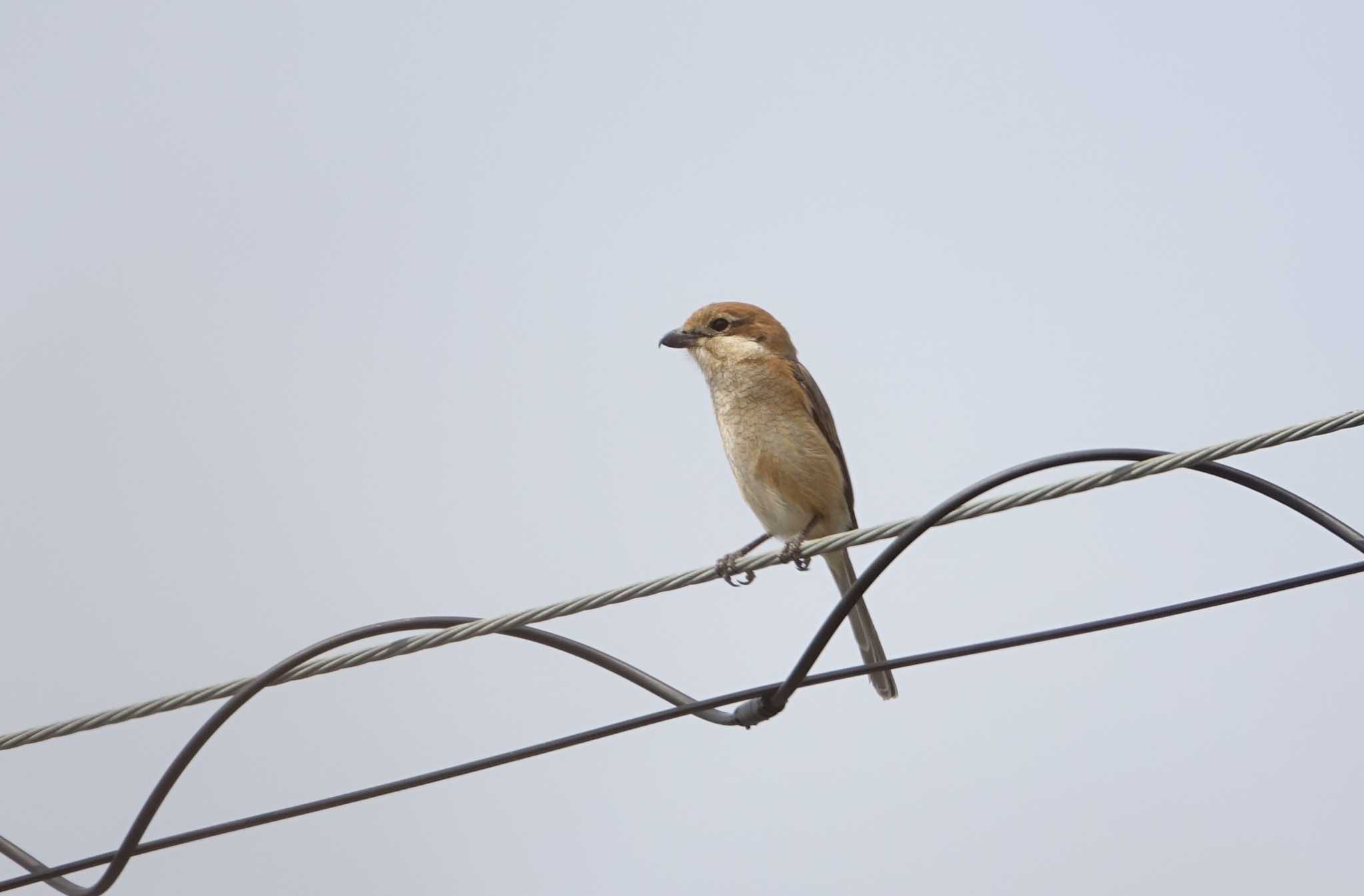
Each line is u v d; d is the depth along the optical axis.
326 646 9.73
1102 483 9.59
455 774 10.27
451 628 9.96
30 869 10.25
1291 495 9.73
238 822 10.21
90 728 9.76
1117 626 10.23
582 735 10.25
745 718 10.13
